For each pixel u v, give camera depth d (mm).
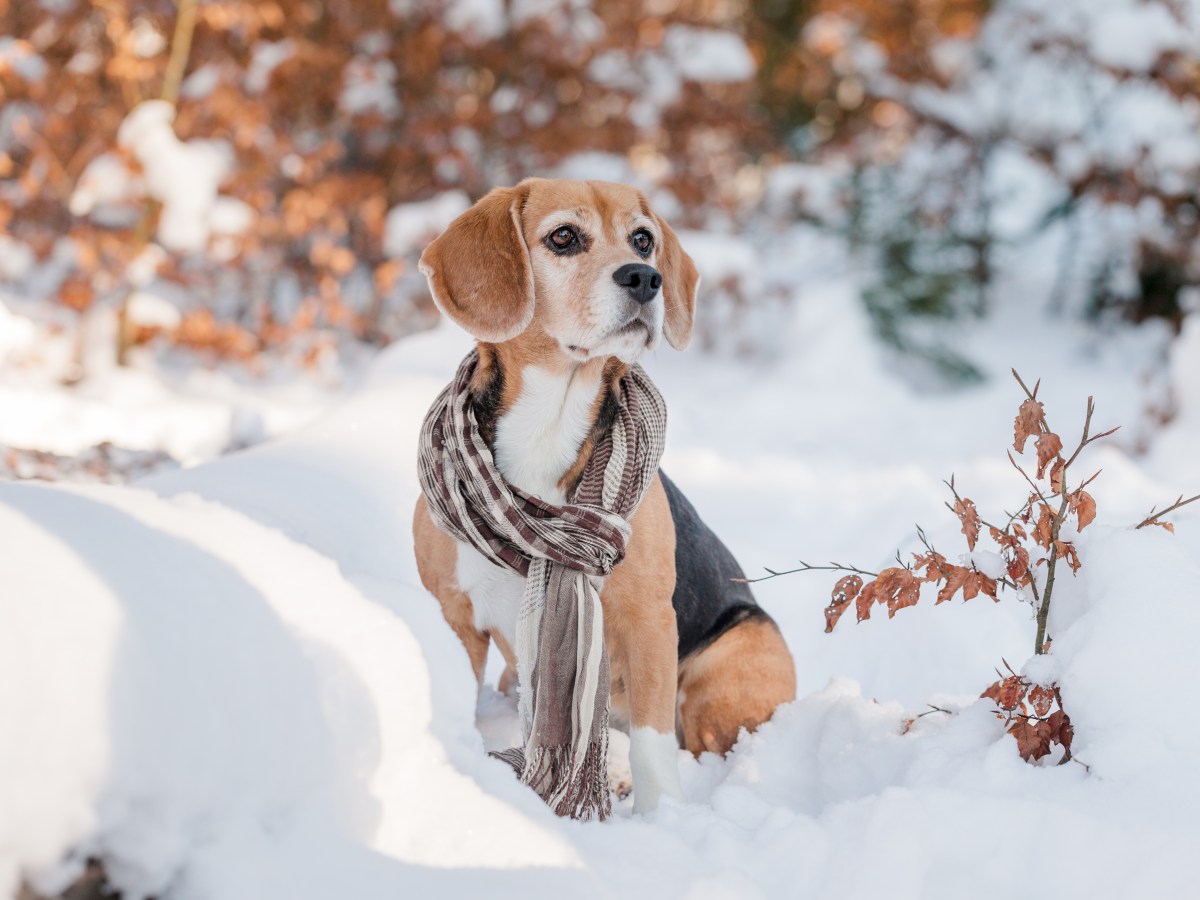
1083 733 2365
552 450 2883
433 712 2066
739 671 3301
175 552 1855
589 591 2760
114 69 9133
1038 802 2164
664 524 2957
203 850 1642
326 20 11781
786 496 6848
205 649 1693
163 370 9359
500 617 2936
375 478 3896
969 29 16203
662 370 12664
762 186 15805
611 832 2119
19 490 1909
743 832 2352
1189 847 2000
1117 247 15578
